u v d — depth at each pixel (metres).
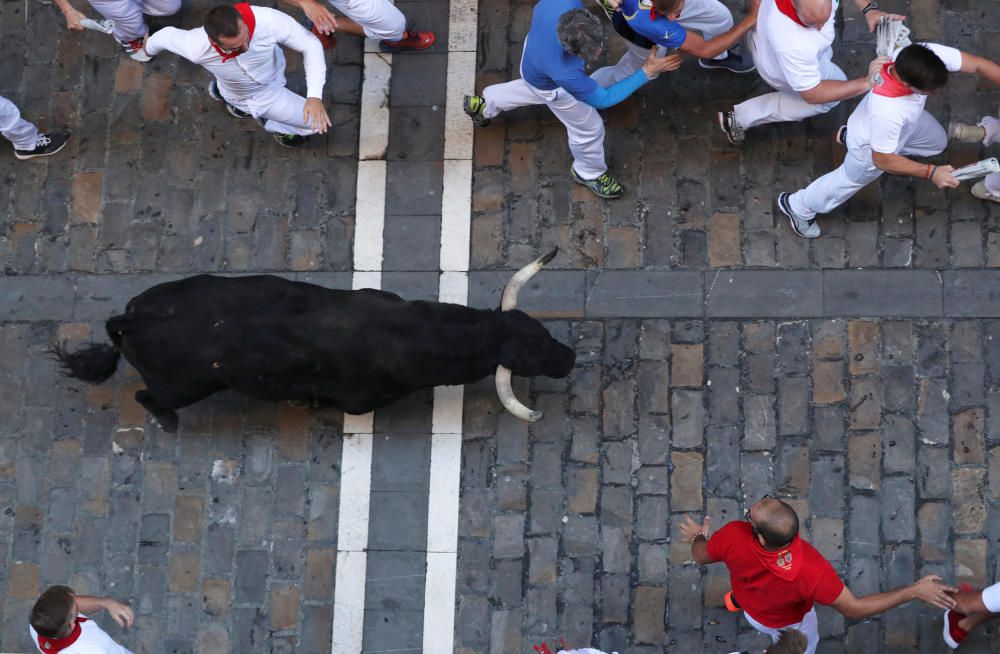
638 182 12.22
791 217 11.78
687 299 11.83
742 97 12.36
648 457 11.48
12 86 13.30
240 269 12.39
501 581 11.34
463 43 12.88
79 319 12.39
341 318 10.45
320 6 11.53
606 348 11.77
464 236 12.27
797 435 11.38
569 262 12.06
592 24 9.26
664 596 11.14
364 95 12.80
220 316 10.47
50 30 13.41
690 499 11.34
